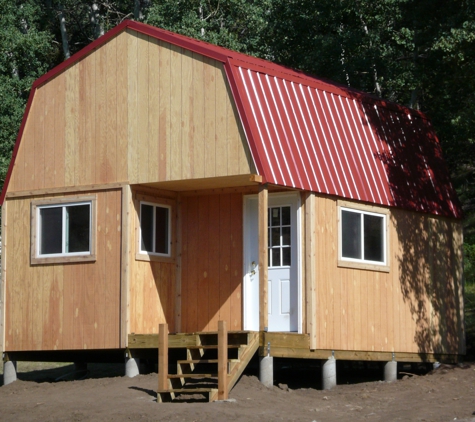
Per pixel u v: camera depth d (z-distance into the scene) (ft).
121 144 54.19
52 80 57.21
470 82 76.69
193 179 51.55
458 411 42.83
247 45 106.01
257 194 55.11
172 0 105.70
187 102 52.08
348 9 89.25
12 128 101.55
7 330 57.06
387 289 58.08
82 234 55.01
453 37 69.10
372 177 57.62
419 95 93.50
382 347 56.95
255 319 54.44
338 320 53.26
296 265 52.70
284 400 46.11
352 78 90.33
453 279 65.72
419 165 63.72
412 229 61.21
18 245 57.31
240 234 55.52
